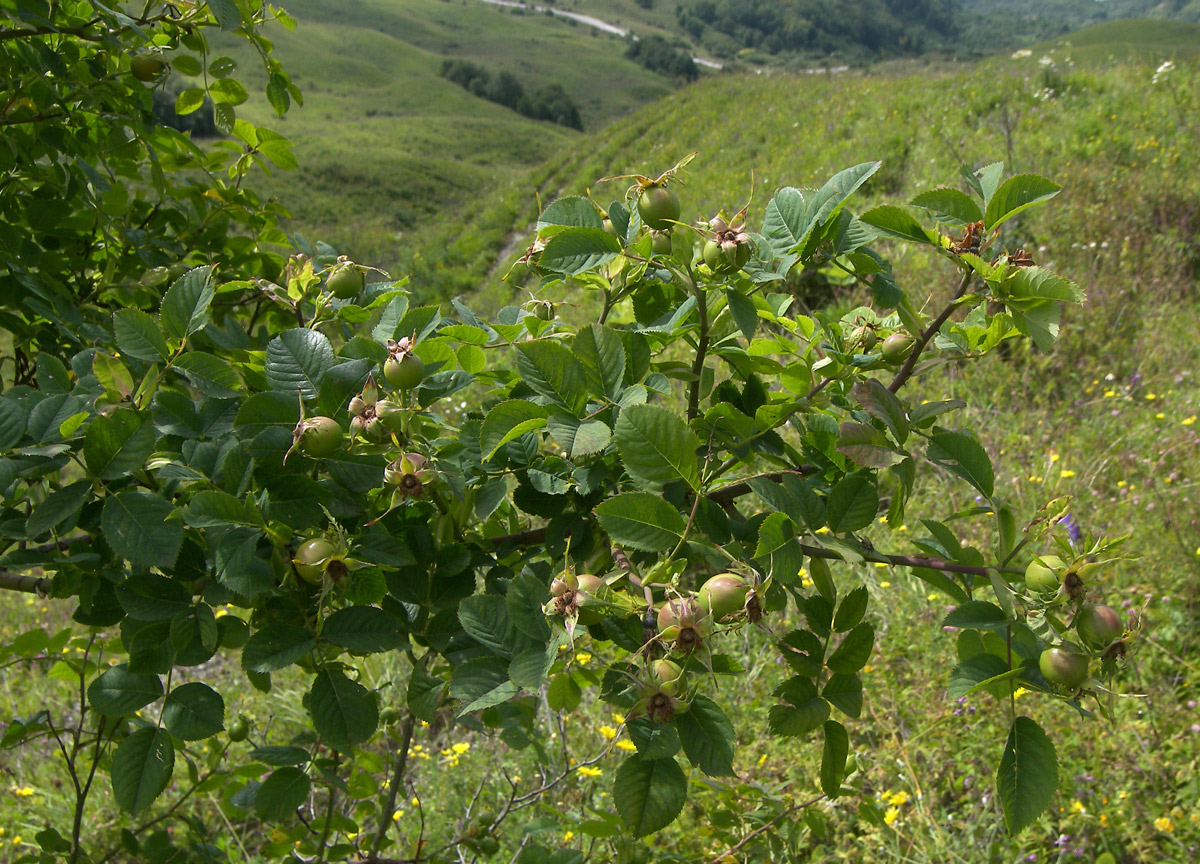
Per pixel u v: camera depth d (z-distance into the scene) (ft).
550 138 292.20
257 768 6.55
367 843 7.11
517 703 6.44
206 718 4.22
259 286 5.68
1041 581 3.61
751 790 6.74
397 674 12.85
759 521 4.41
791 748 10.89
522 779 11.18
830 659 3.84
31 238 7.32
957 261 4.08
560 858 5.71
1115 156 28.66
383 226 131.44
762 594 3.31
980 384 18.48
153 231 8.17
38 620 18.22
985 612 3.78
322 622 4.17
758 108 57.72
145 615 4.17
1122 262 21.52
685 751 3.34
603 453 4.38
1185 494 13.46
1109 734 10.04
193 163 8.09
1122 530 12.93
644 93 434.71
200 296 4.39
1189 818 8.98
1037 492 14.17
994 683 3.64
